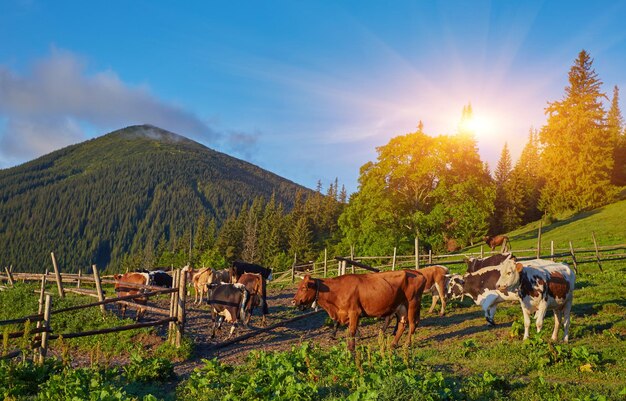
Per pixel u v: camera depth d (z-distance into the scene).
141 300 16.80
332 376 8.61
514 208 63.69
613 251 30.03
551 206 55.97
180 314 12.97
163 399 8.48
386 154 42.94
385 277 11.80
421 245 42.00
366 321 15.82
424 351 11.26
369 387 7.51
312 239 94.69
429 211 45.03
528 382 8.42
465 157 43.75
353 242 44.12
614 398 7.36
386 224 41.69
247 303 14.75
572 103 56.50
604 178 52.75
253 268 18.55
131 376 9.98
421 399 6.99
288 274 35.38
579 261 24.83
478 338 12.38
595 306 14.86
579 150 54.47
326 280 11.80
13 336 10.19
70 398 7.86
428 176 43.25
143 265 139.00
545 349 9.92
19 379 9.25
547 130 57.53
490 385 8.05
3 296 19.89
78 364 12.25
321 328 15.50
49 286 26.81
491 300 13.79
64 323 15.78
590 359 9.29
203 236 103.69
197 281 21.31
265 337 14.70
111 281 20.27
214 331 14.62
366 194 42.72
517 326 12.08
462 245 51.62
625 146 62.62
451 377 8.74
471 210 41.12
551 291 11.23
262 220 101.81
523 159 90.31
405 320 12.19
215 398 8.17
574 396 7.53
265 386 8.25
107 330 11.33
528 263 12.61
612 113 91.81
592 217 46.84
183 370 11.21
